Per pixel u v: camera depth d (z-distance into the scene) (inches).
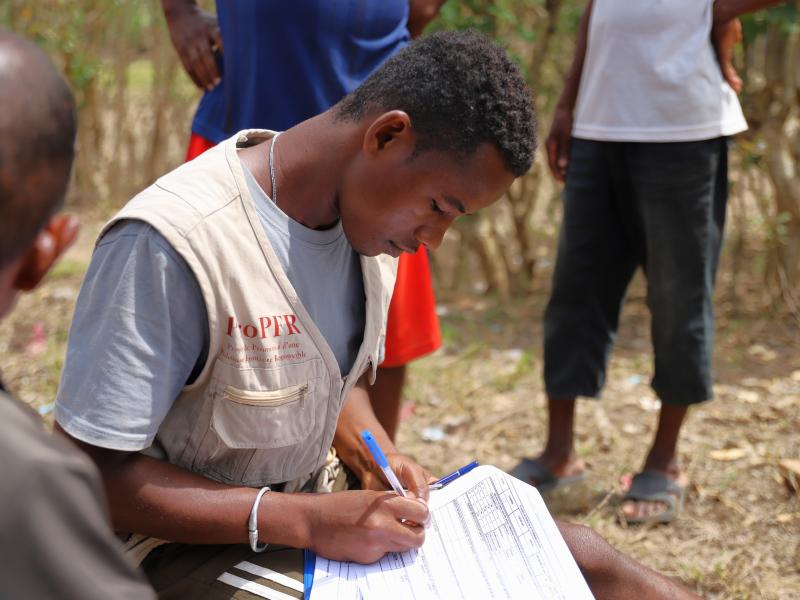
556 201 185.0
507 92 59.4
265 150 63.8
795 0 146.6
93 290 59.2
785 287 164.4
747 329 163.8
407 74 60.1
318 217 64.5
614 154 108.5
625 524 110.4
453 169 59.6
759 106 158.1
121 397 57.7
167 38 210.4
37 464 36.1
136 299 58.1
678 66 102.7
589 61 109.0
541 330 168.4
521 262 187.8
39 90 40.6
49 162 41.0
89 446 58.6
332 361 64.0
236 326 60.2
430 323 104.9
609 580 70.1
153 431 59.4
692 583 99.9
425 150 59.6
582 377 113.7
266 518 62.0
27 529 35.5
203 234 58.7
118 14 213.2
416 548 64.5
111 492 60.2
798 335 161.0
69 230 45.2
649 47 103.7
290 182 63.0
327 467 74.5
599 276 112.5
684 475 116.0
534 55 170.1
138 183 227.9
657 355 110.3
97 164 228.8
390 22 97.1
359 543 62.6
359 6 94.0
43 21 210.4
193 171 61.7
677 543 107.3
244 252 60.4
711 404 138.9
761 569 102.1
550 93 172.7
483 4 160.4
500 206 196.1
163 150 220.4
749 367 150.9
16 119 39.5
